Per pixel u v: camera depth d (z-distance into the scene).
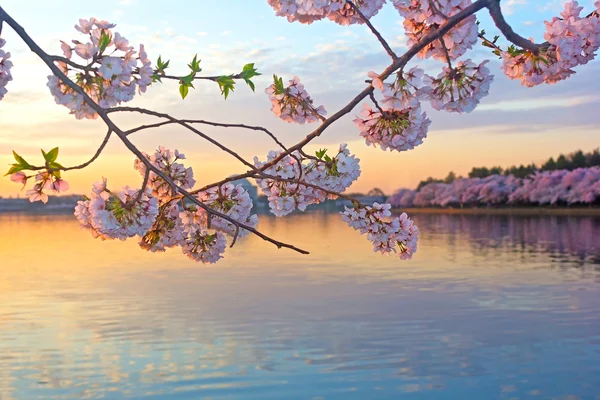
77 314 22.00
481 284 28.16
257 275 33.03
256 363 15.47
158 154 3.36
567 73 2.91
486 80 2.71
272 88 3.38
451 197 108.38
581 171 86.06
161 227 3.27
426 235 59.34
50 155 2.23
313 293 26.36
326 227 80.81
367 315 21.34
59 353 16.58
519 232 61.31
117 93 2.38
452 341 17.48
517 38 2.75
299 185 3.26
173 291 27.31
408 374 14.39
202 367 15.12
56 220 125.56
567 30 2.79
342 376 14.30
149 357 16.11
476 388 13.31
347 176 3.25
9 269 36.12
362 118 2.93
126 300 24.94
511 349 16.47
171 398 12.80
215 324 20.09
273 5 2.79
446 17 2.68
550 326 19.20
